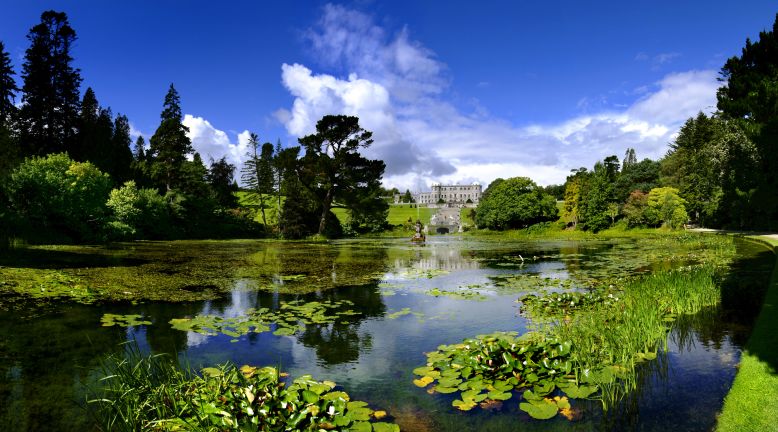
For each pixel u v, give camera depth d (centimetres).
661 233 4816
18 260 1720
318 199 5434
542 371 549
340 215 8669
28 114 4672
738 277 1282
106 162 4997
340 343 736
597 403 489
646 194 6050
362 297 1160
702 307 939
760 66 2105
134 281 1354
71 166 3434
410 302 1093
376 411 470
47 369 586
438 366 608
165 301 1074
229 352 682
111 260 1945
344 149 5350
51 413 457
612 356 600
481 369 561
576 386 520
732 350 667
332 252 2877
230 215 5738
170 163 5166
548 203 7056
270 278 1509
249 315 933
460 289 1290
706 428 429
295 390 495
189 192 5247
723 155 3328
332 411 438
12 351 661
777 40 2008
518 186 6969
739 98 2114
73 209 2961
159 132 5091
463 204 15275
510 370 549
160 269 1683
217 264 1944
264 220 5997
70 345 695
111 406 446
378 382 562
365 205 5569
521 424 443
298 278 1516
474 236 6600
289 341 746
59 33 5034
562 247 3334
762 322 723
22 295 1049
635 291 995
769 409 434
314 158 5141
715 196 4222
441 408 483
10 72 4378
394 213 12338
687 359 630
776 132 1820
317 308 1012
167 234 4462
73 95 5106
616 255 2373
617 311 827
